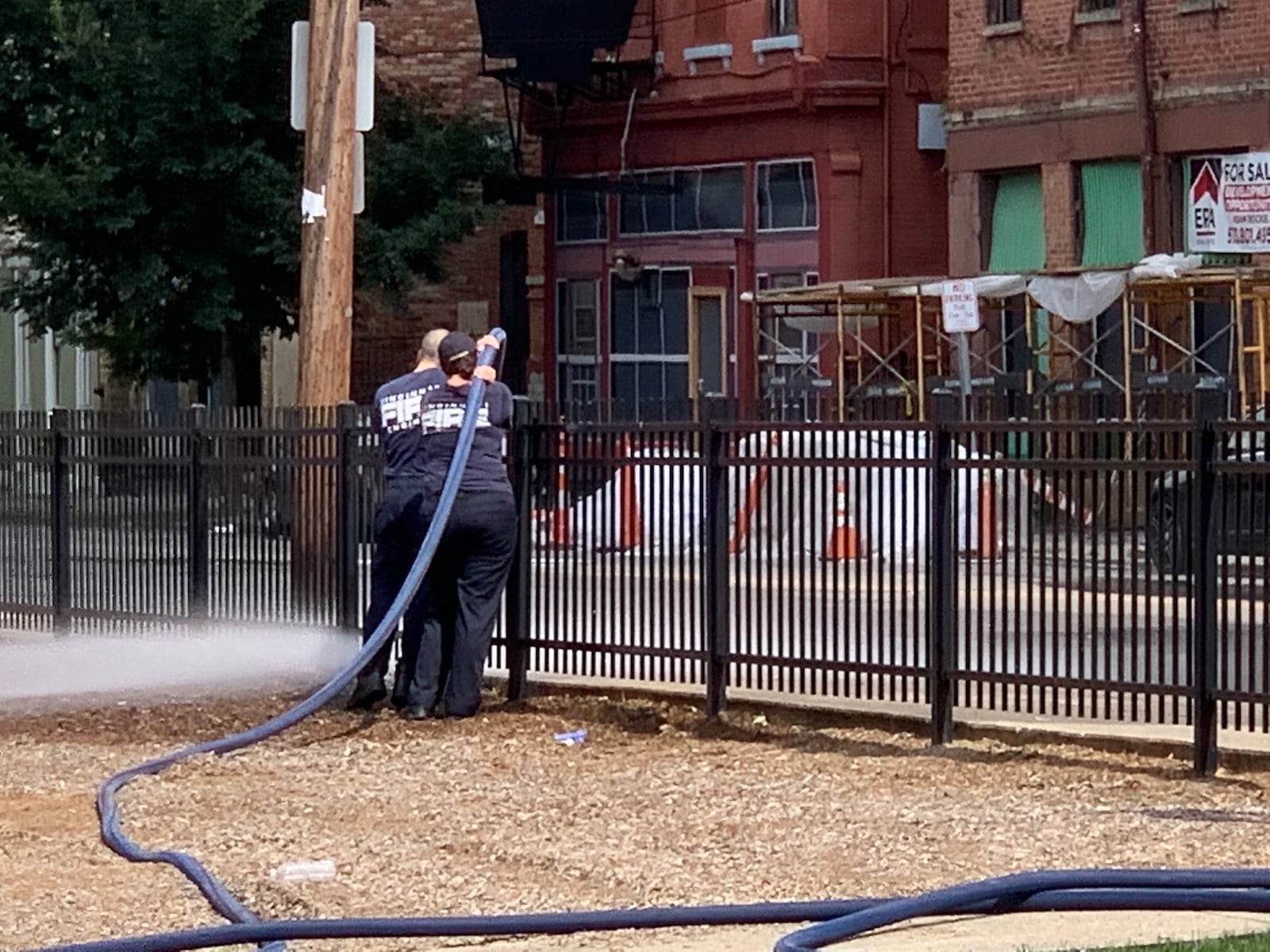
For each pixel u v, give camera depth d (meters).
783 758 11.57
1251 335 26.56
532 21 34.44
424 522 12.94
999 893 7.79
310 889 8.65
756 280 33.62
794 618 12.47
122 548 16.20
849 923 7.48
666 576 13.05
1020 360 29.83
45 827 10.00
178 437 15.66
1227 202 24.12
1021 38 29.77
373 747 12.20
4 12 31.61
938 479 11.66
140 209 31.41
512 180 34.88
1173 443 10.75
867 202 32.38
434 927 7.71
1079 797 10.30
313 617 14.57
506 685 14.00
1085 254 29.31
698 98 33.84
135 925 8.15
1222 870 8.00
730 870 8.85
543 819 9.98
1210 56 27.45
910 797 10.39
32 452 17.03
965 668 11.62
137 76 31.14
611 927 7.81
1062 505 11.19
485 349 13.11
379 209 34.38
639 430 13.15
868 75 32.31
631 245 35.59
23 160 31.23
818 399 13.80
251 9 31.12
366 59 16.56
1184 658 10.77
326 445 14.52
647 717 12.91
